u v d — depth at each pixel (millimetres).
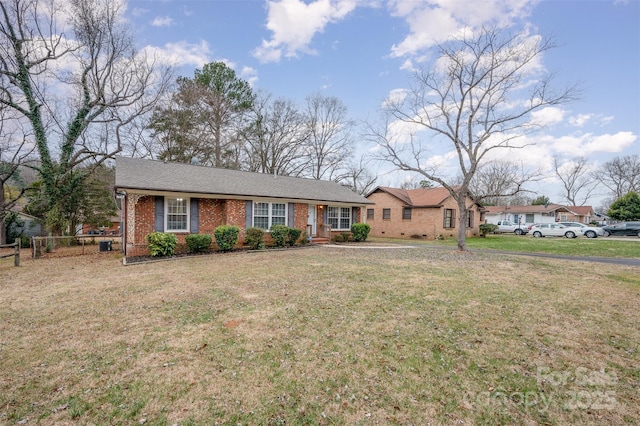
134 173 12500
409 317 5027
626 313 5332
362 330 4480
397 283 7371
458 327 4625
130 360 3580
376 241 20266
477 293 6551
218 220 14180
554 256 12742
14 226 18922
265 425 2537
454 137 13773
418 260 11094
